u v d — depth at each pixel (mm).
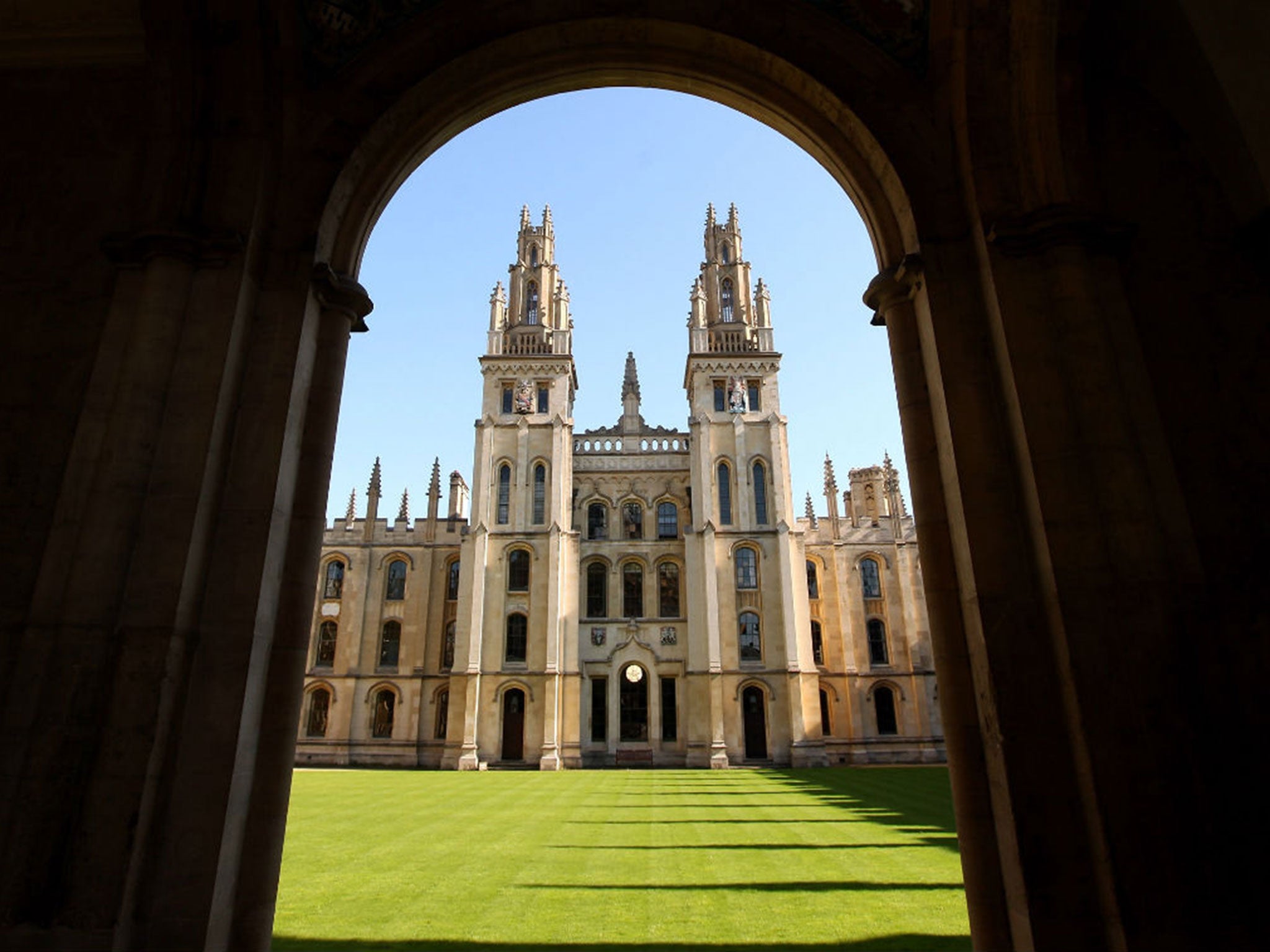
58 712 5602
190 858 5664
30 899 5258
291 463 6902
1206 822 5227
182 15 6996
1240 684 5902
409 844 14773
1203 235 7105
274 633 6617
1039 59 6938
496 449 50312
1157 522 5938
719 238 56812
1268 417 6551
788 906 9609
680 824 17578
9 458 6645
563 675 45812
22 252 7301
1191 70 7176
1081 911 5320
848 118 7875
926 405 7223
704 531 47875
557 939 8273
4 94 7898
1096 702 5551
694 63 8547
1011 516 6363
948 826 16594
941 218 7285
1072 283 6492
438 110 8273
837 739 49438
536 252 56844
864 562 54000
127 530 6055
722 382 51344
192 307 6703
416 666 51469
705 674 45719
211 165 7148
